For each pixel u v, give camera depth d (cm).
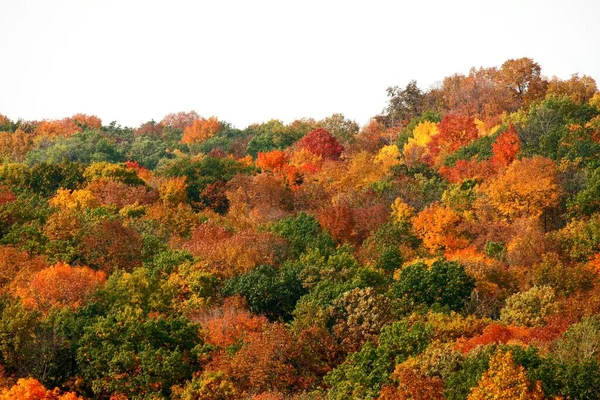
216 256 9088
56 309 7444
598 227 9544
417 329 6994
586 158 12094
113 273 8569
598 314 7056
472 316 7669
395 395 6041
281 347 7006
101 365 6750
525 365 5922
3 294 7875
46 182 12275
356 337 7425
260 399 6334
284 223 10806
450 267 8431
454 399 5850
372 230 10744
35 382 6275
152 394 6531
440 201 11700
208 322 7625
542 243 9438
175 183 12488
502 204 10981
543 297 7862
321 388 6731
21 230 9544
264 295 8381
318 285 8375
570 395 5728
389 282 8850
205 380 6506
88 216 10262
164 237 10412
